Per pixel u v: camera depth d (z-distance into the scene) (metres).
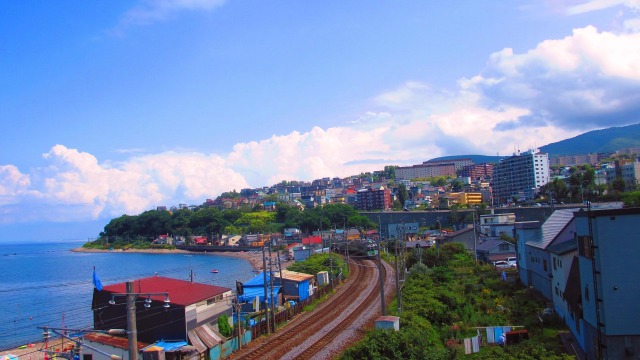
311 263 78.81
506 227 92.19
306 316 46.31
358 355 25.23
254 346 35.72
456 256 74.88
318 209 187.12
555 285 39.44
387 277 68.94
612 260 25.12
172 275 108.75
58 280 113.50
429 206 193.88
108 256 197.12
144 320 35.56
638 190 108.94
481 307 41.62
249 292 55.66
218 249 183.38
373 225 165.25
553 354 25.28
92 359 33.31
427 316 39.16
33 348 52.53
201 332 36.03
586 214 27.00
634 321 24.64
